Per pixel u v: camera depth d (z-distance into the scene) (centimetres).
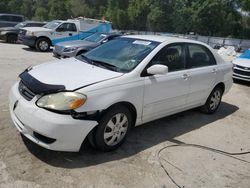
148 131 470
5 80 709
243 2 4553
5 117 459
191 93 503
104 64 417
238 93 831
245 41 3191
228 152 430
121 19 6469
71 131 324
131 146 409
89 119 336
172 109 476
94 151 380
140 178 337
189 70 490
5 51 1301
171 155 399
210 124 538
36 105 326
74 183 313
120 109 373
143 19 6288
